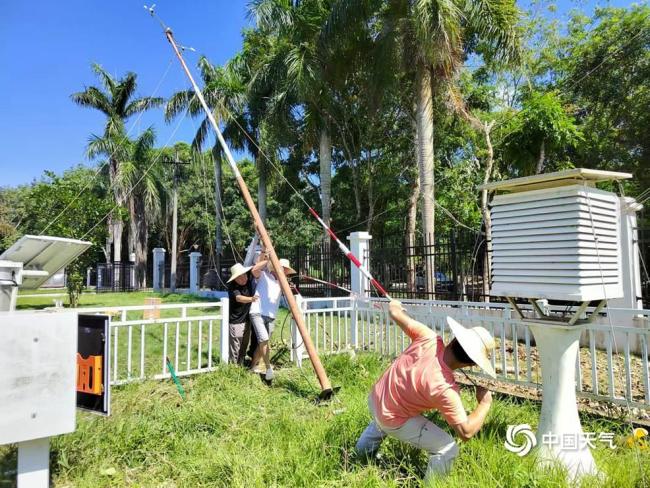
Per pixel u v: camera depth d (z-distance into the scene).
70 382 2.96
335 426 4.05
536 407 4.72
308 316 7.12
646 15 16.34
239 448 3.84
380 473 3.35
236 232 30.23
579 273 3.18
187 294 21.27
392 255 11.38
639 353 7.18
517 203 3.56
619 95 17.14
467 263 9.79
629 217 7.70
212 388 5.48
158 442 4.05
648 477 3.10
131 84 25.38
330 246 14.03
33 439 2.87
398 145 19.03
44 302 16.89
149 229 34.34
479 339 3.17
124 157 24.84
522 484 3.03
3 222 31.48
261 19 15.15
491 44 12.39
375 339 7.17
